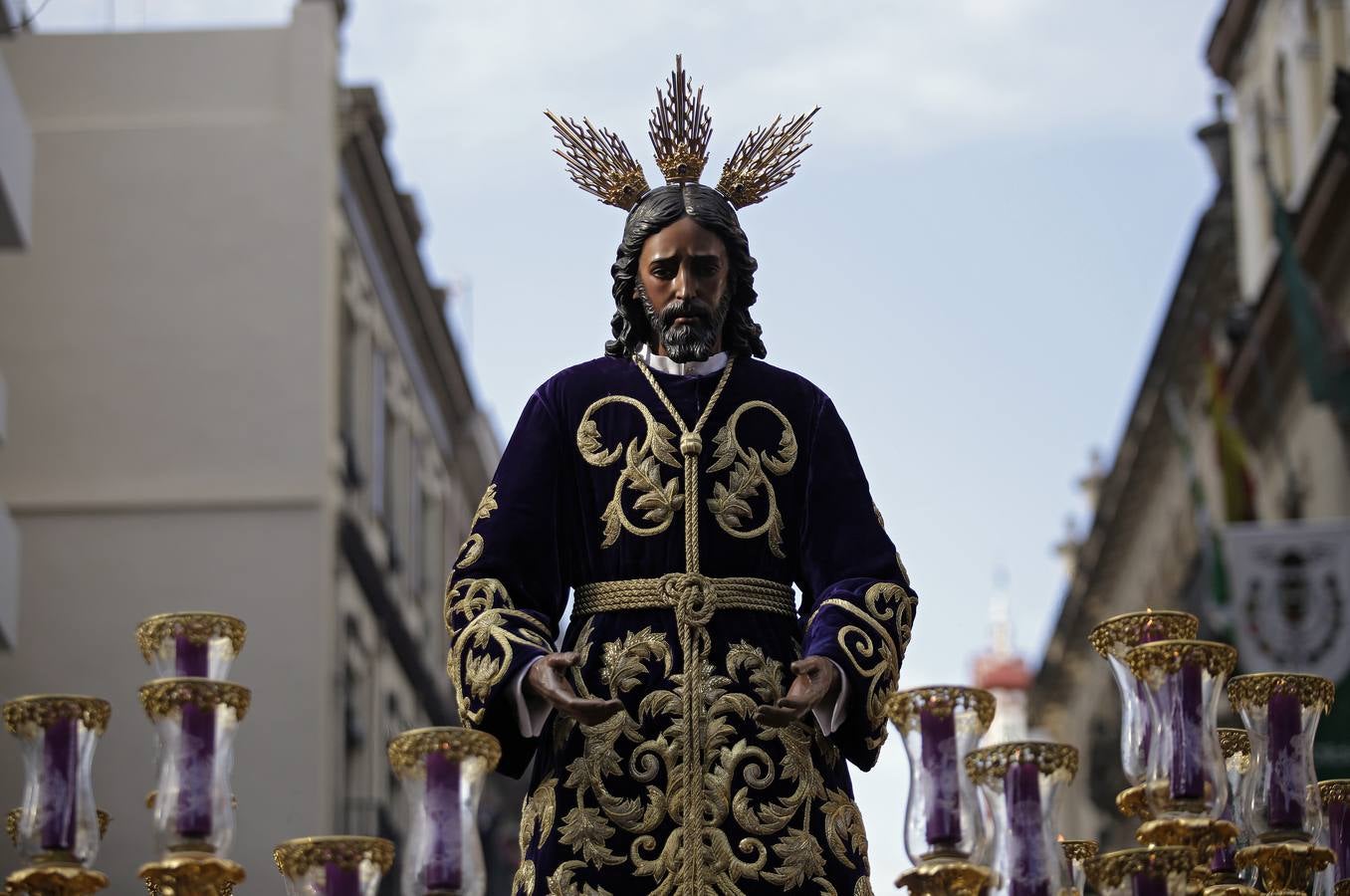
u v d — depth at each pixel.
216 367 30.42
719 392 6.41
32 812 5.24
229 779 5.29
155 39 31.72
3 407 21.23
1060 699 56.69
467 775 5.14
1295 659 27.95
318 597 29.55
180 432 30.17
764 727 6.03
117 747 28.61
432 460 40.00
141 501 29.81
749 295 6.52
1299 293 31.20
